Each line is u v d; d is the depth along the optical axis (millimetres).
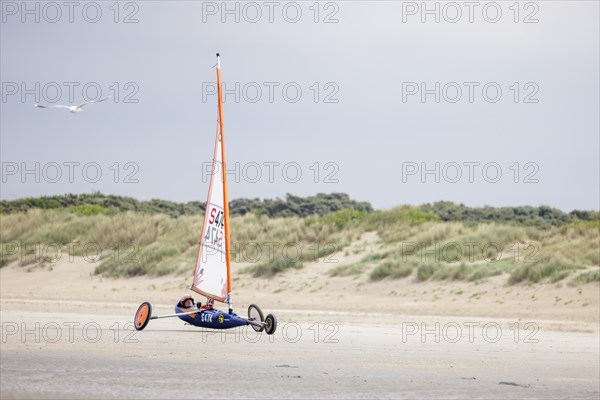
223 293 83562
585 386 56500
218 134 85188
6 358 62156
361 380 56844
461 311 111750
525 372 62375
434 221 178625
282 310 116438
